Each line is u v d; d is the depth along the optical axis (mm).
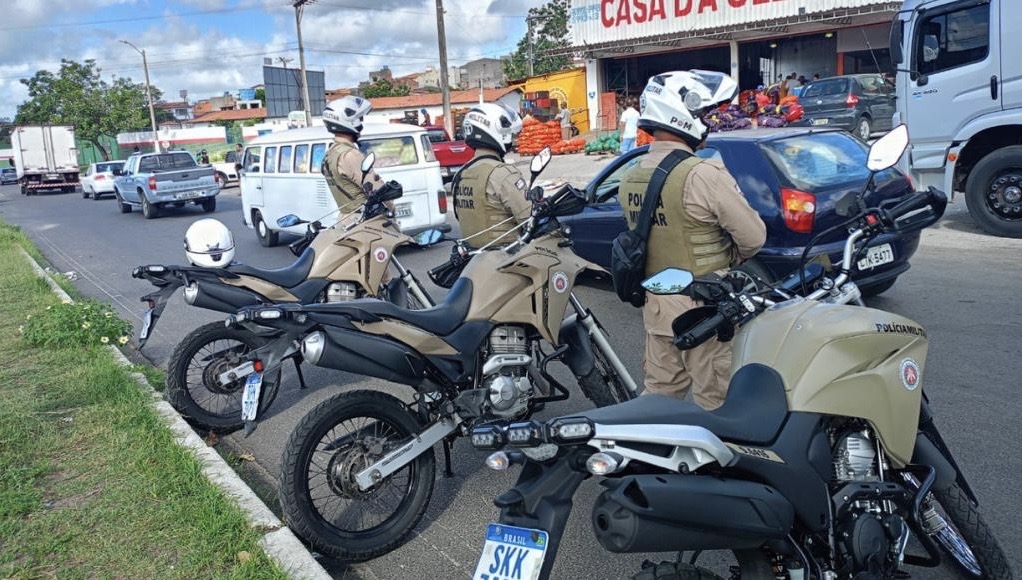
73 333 7320
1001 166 9555
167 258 14312
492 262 4309
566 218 8547
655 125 3684
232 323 3777
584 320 4656
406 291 6051
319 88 40219
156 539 3729
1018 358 5781
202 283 5242
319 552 3730
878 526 2635
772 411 2576
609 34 27969
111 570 3480
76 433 5059
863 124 20234
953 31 9719
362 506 4191
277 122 47594
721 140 6949
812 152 6855
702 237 3604
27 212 29219
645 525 2117
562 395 4492
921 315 6914
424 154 12344
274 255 13656
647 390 3967
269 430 5660
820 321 2750
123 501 4105
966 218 11023
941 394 5250
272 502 4516
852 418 2775
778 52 27359
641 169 3760
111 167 34219
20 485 4270
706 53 28797
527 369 4352
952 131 9914
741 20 24719
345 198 7023
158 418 5203
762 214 6516
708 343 3607
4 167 75312
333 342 3676
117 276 12570
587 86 30547
